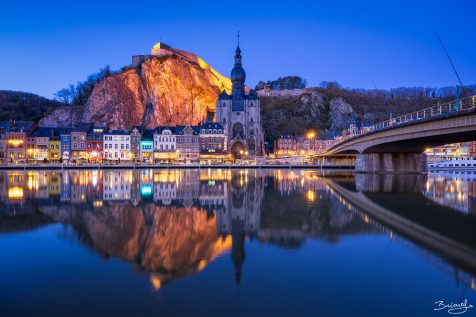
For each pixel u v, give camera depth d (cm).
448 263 1617
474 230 2262
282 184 5616
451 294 1291
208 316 1120
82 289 1309
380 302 1230
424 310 1173
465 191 4506
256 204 3369
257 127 17962
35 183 5578
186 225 2375
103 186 5088
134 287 1330
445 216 2752
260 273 1482
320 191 4556
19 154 13762
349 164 14112
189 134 15388
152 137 15300
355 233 2173
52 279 1402
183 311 1152
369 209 3091
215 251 1781
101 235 2078
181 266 1559
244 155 16975
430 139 5825
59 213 2786
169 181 6156
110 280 1395
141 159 14825
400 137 6019
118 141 14675
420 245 1902
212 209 3045
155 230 2212
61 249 1797
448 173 9131
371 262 1627
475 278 1438
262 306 1190
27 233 2117
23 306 1176
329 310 1164
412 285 1372
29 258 1655
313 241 1988
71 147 14212
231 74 18938
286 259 1666
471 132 4444
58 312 1138
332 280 1413
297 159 15912
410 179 6550
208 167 13350
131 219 2559
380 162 8400
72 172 9394
